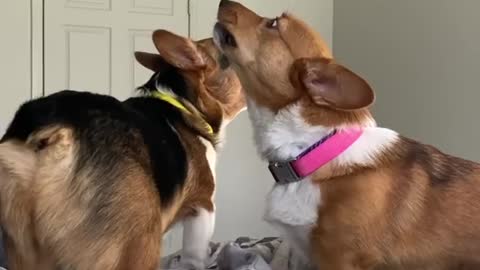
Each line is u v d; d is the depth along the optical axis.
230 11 0.92
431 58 1.62
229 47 0.92
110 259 0.79
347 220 0.80
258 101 0.87
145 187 0.83
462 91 1.53
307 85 0.81
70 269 0.78
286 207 0.84
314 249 0.84
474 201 0.84
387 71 1.77
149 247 0.82
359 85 0.76
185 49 1.05
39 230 0.77
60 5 1.71
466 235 0.82
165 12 1.84
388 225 0.81
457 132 1.54
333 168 0.82
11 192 0.76
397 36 1.74
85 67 1.75
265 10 1.98
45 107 0.80
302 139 0.83
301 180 0.83
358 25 1.90
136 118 0.89
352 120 0.83
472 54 1.51
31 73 1.69
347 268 0.81
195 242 1.00
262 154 0.87
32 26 1.68
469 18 1.52
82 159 0.79
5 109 1.66
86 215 0.78
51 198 0.77
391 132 0.87
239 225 1.95
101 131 0.82
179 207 0.96
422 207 0.82
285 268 0.95
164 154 0.90
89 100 0.84
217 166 1.91
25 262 0.79
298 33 0.87
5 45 1.66
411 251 0.82
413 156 0.85
